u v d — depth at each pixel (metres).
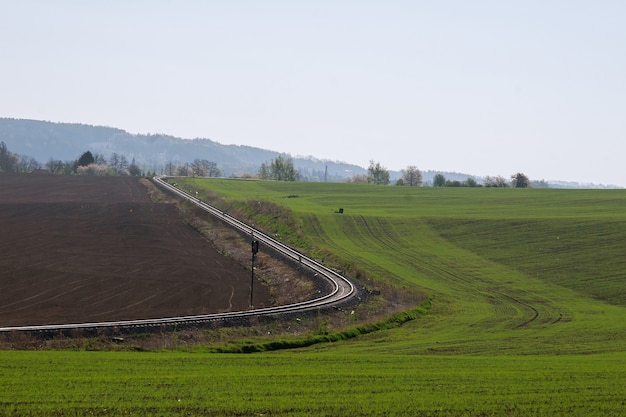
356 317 53.81
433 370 33.03
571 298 67.50
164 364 32.47
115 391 26.12
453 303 64.19
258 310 51.91
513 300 66.19
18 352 35.00
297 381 29.09
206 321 46.22
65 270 69.38
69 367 30.55
